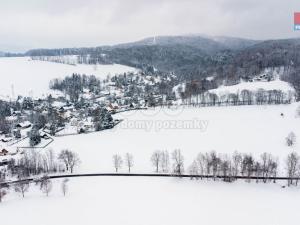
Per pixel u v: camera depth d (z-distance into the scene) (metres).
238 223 137.12
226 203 153.38
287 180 174.75
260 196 159.38
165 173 188.88
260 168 177.88
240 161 185.62
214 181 176.50
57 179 187.25
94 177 187.88
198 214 144.50
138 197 161.88
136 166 199.62
